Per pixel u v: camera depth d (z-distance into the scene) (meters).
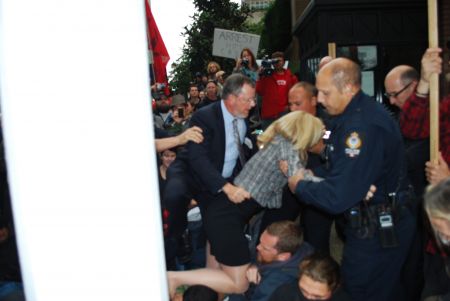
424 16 7.82
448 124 2.75
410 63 7.91
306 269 2.36
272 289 2.52
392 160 2.38
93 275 1.16
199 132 2.81
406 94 3.13
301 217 3.59
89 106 1.15
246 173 2.72
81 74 1.14
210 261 3.07
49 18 1.14
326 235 3.39
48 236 1.15
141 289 1.17
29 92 1.14
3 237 1.80
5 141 1.16
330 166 2.51
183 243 3.39
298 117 2.63
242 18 19.47
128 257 1.17
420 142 2.96
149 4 5.33
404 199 2.47
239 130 2.89
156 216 1.18
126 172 1.15
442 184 1.85
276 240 2.58
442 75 3.54
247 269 2.69
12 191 1.16
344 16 7.81
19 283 1.83
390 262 2.43
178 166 3.00
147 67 1.18
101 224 1.15
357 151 2.25
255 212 2.85
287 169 2.55
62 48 1.14
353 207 2.45
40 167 1.14
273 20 17.66
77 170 1.14
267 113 6.07
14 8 1.14
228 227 2.69
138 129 1.15
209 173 2.71
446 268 2.08
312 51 8.58
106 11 1.15
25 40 1.13
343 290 2.44
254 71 6.38
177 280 2.67
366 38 7.82
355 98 2.36
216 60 17.72
